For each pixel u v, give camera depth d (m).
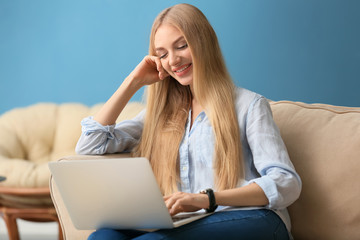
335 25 3.55
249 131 1.38
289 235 1.37
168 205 1.18
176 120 1.55
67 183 1.18
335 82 3.57
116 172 1.08
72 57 4.25
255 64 3.78
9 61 4.35
